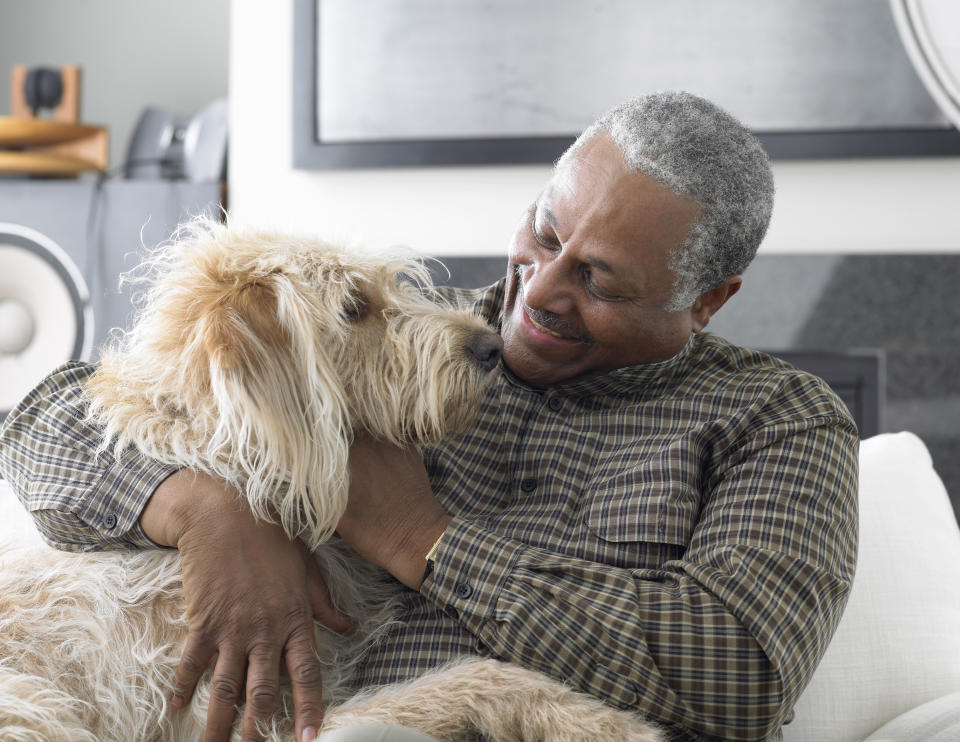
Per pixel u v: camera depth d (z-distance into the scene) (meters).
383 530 1.08
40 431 1.15
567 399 1.25
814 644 0.99
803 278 3.07
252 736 0.97
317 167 3.23
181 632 1.10
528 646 0.99
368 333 1.21
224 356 1.05
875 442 1.59
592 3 3.12
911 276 3.03
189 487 1.06
